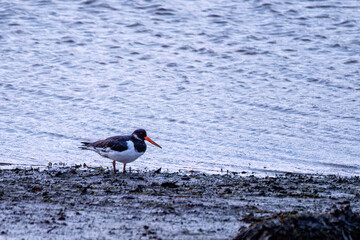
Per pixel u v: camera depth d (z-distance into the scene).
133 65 26.62
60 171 12.62
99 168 13.86
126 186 11.20
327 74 24.88
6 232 7.04
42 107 20.75
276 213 7.77
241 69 25.84
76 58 27.45
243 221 7.78
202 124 18.97
